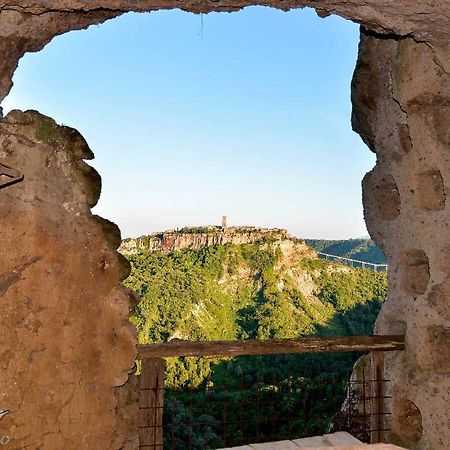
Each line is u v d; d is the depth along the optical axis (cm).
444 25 208
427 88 255
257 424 281
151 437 241
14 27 216
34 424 210
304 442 209
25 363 208
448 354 258
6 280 205
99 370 223
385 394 297
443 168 256
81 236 219
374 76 311
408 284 288
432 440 263
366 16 223
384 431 295
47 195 212
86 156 222
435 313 264
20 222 207
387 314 303
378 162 315
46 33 237
